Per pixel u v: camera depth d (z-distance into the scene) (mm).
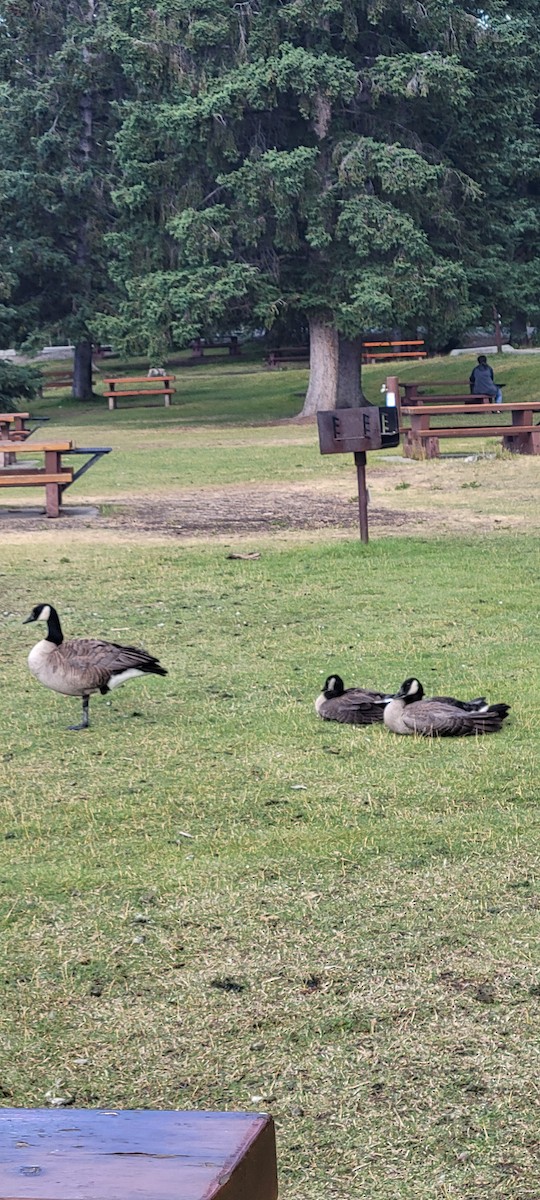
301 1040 4012
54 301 47812
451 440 29141
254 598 11500
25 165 44625
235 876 5324
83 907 5051
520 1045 3926
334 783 6531
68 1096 3707
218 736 7500
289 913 4934
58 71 45312
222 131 35250
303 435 32656
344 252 35844
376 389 42812
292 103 36438
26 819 6098
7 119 44844
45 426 39656
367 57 36469
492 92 37844
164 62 35875
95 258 45969
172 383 54312
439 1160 3354
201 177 37469
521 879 5207
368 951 4586
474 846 5586
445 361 46594
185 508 18281
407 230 34062
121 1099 3691
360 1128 3510
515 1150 3389
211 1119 1717
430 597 11297
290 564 13078
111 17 38688
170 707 8148
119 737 7531
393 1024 4086
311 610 10922
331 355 39125
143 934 4789
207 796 6379
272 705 8141
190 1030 4094
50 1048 4004
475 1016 4117
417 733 7332
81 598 11703
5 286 43844
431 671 8828
